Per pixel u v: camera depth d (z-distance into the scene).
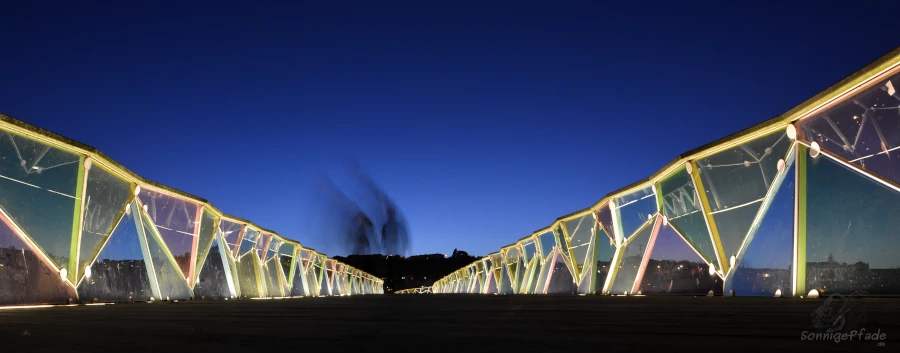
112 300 10.77
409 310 6.29
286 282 25.73
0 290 7.87
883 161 6.22
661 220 12.26
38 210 8.89
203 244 15.92
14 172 8.47
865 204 6.46
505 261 33.09
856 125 6.62
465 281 58.22
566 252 19.58
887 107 6.16
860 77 6.37
